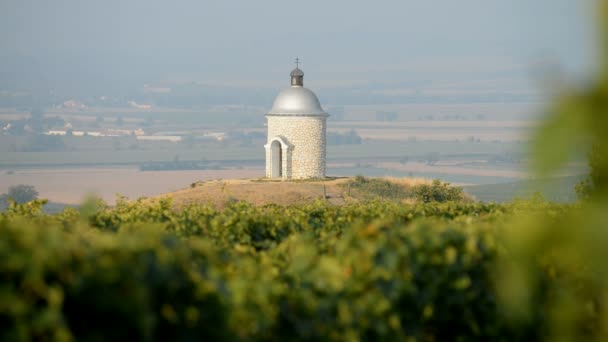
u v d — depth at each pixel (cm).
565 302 939
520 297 861
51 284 1458
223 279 1991
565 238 785
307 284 2245
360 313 2200
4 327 1377
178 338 1684
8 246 1471
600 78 704
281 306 2091
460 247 2469
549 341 937
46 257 1462
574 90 707
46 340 1395
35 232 1596
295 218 4394
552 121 703
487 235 2544
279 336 2056
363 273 2270
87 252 1568
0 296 1370
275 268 2386
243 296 1961
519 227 822
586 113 693
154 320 1531
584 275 1466
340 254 2430
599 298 1462
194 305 1766
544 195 709
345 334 2156
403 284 2283
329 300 2192
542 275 1756
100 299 1481
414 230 2516
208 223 4156
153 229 1970
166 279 1670
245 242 3834
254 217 4094
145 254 1675
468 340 2397
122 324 1492
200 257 2083
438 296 2378
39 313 1392
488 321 2370
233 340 1823
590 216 768
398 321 2238
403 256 2344
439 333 2414
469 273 2436
